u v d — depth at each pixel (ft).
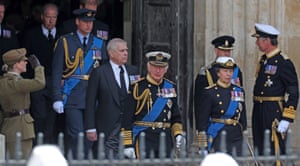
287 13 166.81
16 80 138.92
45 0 174.19
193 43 165.48
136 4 167.22
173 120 139.44
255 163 114.01
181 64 165.89
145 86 138.21
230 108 141.38
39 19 162.09
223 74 141.69
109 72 140.46
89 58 147.64
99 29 152.35
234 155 108.06
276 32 149.69
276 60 149.38
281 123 148.15
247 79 164.35
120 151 105.40
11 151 139.44
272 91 148.97
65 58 146.82
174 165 108.37
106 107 139.85
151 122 137.59
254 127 151.02
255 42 164.35
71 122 145.38
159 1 166.81
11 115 140.05
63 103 146.10
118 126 140.05
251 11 164.55
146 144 136.98
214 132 141.38
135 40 167.22
